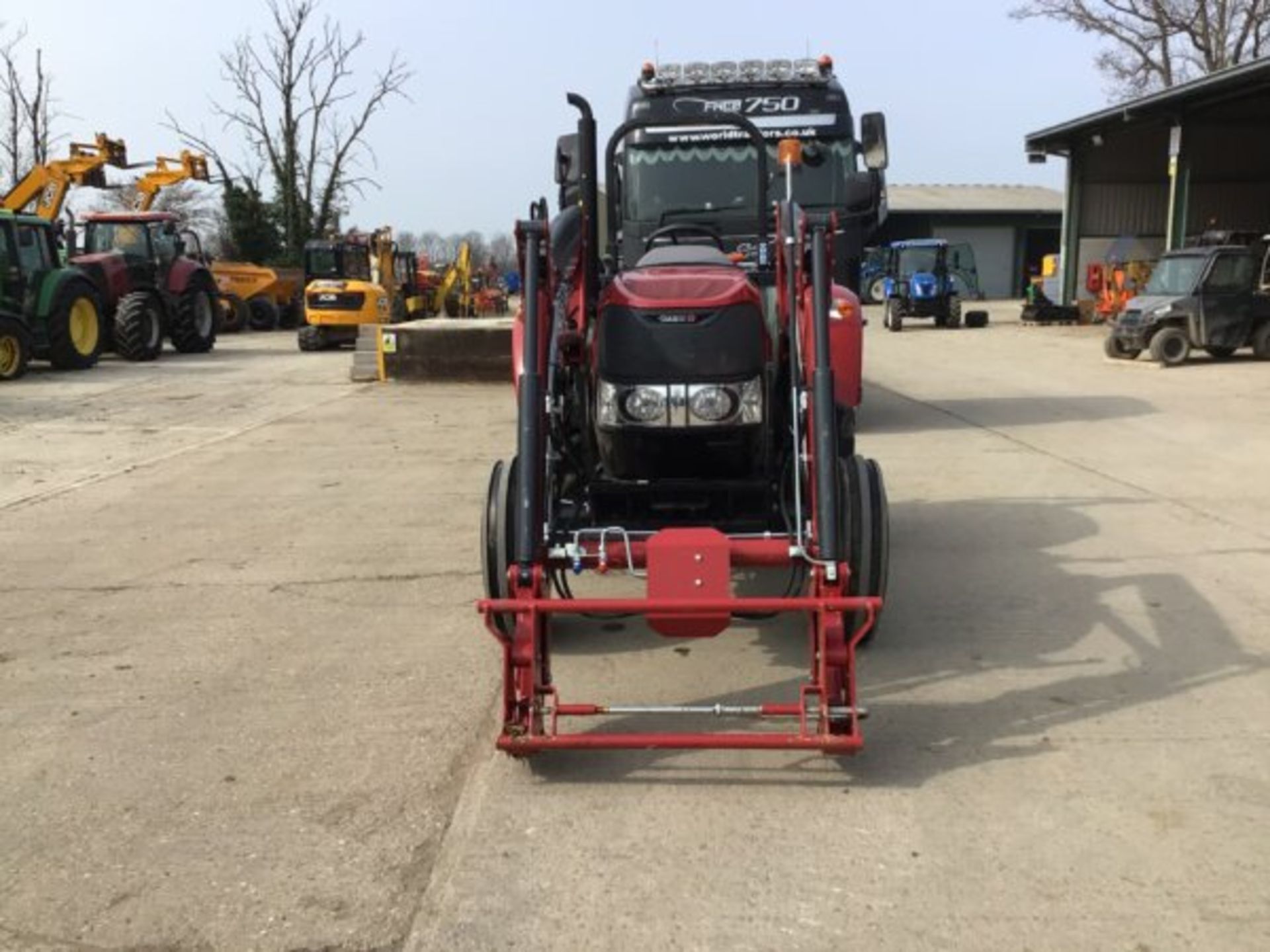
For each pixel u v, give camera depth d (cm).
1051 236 4697
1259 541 626
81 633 513
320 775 364
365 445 1035
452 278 3027
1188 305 1606
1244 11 3538
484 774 363
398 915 287
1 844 326
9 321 1586
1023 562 595
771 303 512
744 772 360
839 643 362
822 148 903
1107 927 275
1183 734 380
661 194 893
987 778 352
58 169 2069
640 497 451
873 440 1010
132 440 1076
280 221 4162
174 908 292
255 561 633
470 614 530
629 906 288
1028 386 1413
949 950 268
